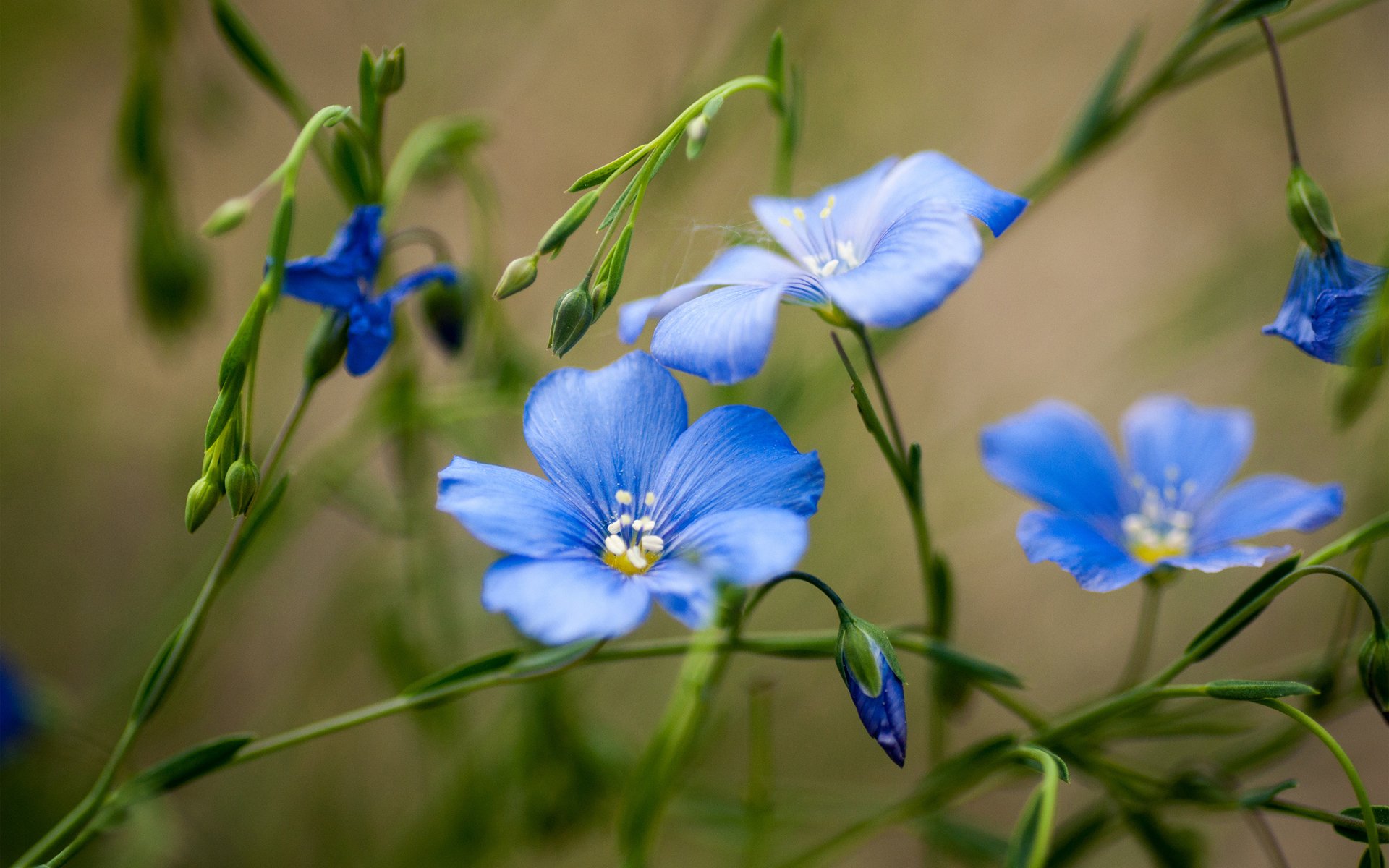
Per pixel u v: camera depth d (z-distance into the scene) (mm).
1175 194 559
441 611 369
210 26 478
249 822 407
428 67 430
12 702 329
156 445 483
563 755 349
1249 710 336
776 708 427
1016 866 285
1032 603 509
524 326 428
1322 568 300
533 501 292
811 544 445
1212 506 335
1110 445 339
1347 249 415
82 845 298
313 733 303
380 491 361
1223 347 503
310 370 307
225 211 292
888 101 488
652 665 441
